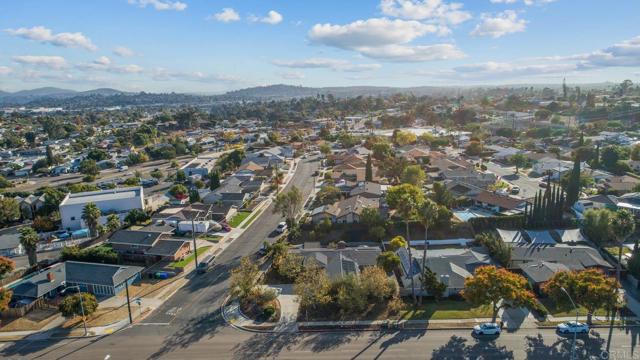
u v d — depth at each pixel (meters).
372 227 92.94
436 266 70.94
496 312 56.94
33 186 161.38
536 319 58.34
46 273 72.50
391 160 144.62
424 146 194.50
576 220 93.25
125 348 54.66
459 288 66.56
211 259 81.25
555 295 57.31
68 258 81.94
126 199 112.31
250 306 63.88
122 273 72.69
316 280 62.75
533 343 52.81
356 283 61.38
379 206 104.19
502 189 125.81
